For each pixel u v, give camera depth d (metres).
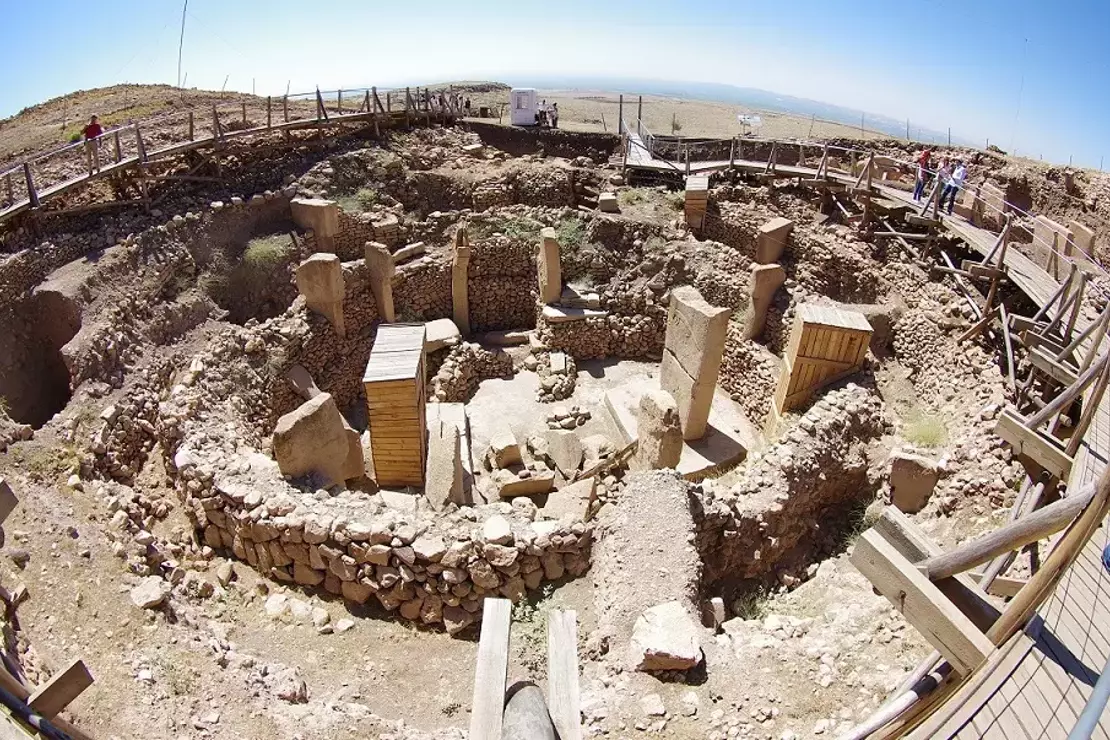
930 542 4.96
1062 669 4.62
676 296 12.64
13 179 13.91
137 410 10.30
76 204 13.16
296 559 8.00
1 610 5.81
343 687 6.75
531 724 3.05
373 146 18.94
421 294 16.27
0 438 8.34
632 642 6.41
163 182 14.69
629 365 16.30
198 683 5.85
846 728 5.64
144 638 6.18
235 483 8.45
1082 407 8.59
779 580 9.27
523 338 16.64
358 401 15.09
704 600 7.81
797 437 10.10
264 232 15.29
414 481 10.23
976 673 4.18
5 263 10.95
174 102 22.06
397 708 6.57
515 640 7.04
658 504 7.99
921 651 6.62
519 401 14.80
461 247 15.96
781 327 14.26
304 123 17.70
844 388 11.38
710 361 12.00
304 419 8.91
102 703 5.28
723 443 12.74
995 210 13.84
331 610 7.79
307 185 16.59
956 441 9.93
